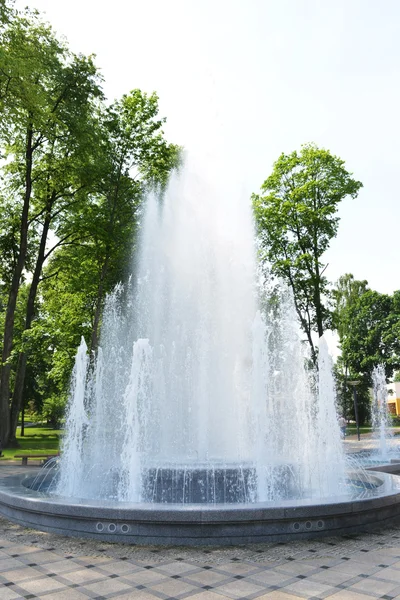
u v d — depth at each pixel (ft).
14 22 65.51
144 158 84.23
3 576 17.84
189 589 16.33
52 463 49.16
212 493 29.91
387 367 161.07
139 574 17.84
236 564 18.78
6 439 77.87
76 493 33.55
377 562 18.78
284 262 98.32
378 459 57.62
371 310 171.22
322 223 98.84
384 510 24.68
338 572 17.71
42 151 84.43
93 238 85.20
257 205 105.60
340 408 159.94
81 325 79.36
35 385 137.18
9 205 88.74
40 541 22.40
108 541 22.20
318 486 33.58
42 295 104.12
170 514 21.62
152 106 84.48
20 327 93.56
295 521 22.17
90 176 78.84
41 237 88.58
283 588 16.26
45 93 68.74
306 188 99.60
